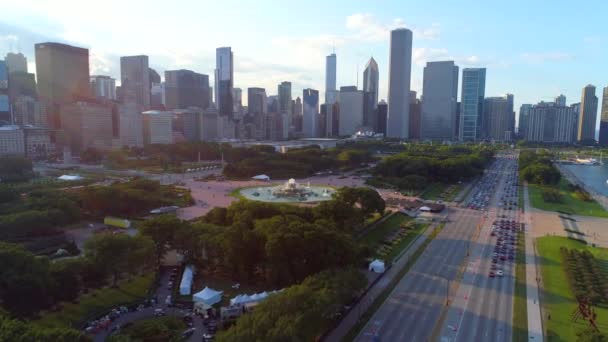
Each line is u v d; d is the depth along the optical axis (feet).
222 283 620.08
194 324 499.10
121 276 630.33
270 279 600.39
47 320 496.64
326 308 439.63
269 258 597.52
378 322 508.53
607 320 517.14
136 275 638.94
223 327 489.26
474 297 582.35
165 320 497.87
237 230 634.02
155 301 556.51
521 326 504.02
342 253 599.57
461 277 653.30
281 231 611.47
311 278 499.10
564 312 540.11
